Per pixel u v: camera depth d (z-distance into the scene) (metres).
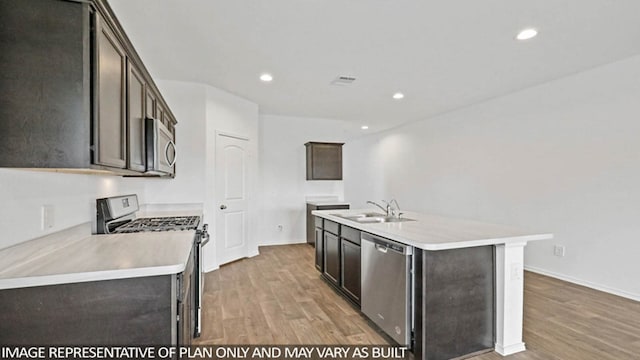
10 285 1.29
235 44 3.00
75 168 1.37
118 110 1.70
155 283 1.45
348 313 2.95
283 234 6.18
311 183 6.37
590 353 2.28
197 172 4.16
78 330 1.38
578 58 3.30
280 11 2.42
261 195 6.03
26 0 1.32
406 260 2.22
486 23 2.59
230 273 4.19
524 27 2.66
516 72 3.71
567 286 3.68
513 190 4.51
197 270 2.48
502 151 4.68
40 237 1.66
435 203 6.03
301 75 3.83
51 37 1.34
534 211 4.23
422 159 6.38
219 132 4.42
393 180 7.28
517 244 2.32
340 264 3.41
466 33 2.77
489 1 2.28
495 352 2.31
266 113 5.88
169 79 4.00
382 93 4.57
